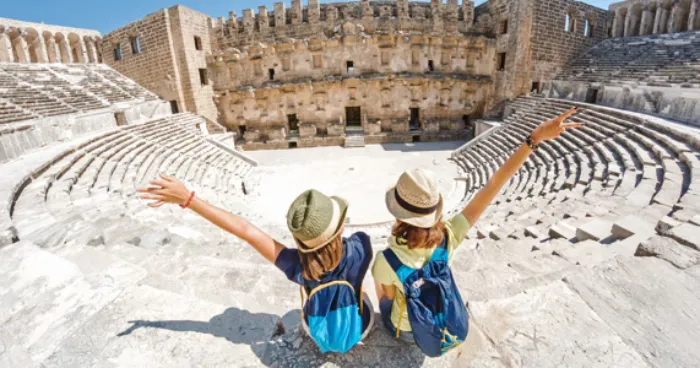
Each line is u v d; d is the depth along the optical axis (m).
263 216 14.84
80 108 19.38
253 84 28.80
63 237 6.01
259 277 4.80
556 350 2.60
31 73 21.44
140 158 16.41
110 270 3.99
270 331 3.04
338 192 17.52
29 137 13.92
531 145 2.52
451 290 2.29
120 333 2.98
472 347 2.67
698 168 9.63
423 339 2.29
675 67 19.42
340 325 2.39
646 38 26.25
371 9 27.14
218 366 2.64
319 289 2.39
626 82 19.80
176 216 10.04
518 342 2.68
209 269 5.00
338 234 2.24
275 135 28.97
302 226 2.12
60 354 2.79
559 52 27.88
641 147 12.93
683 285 3.23
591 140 15.51
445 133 28.83
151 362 2.69
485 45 27.89
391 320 2.66
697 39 21.98
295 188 18.38
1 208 7.82
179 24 25.88
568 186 12.05
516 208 10.70
